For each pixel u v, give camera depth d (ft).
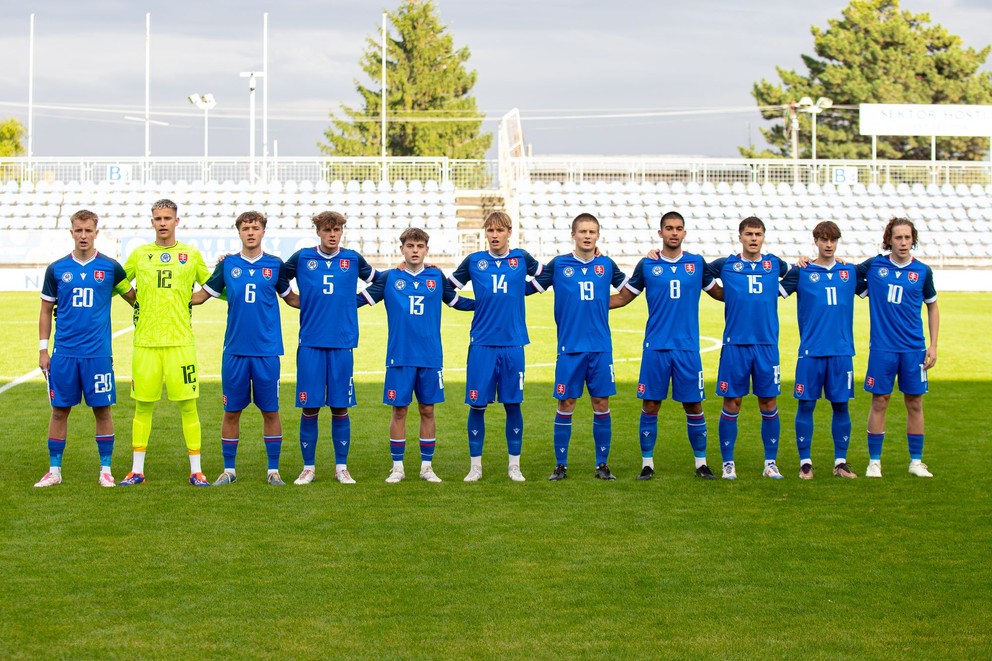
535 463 27.22
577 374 24.98
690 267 25.08
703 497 23.30
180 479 25.07
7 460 27.09
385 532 20.22
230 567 17.98
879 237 116.37
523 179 118.42
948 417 34.01
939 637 14.92
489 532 20.26
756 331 25.13
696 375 25.00
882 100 185.68
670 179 144.87
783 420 33.73
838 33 193.57
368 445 29.60
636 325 67.31
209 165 114.01
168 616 15.67
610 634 15.02
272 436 24.75
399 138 196.65
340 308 24.52
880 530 20.45
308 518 21.27
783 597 16.56
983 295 101.55
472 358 24.90
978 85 187.83
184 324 24.38
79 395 24.17
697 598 16.51
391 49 197.47
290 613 15.80
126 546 19.19
